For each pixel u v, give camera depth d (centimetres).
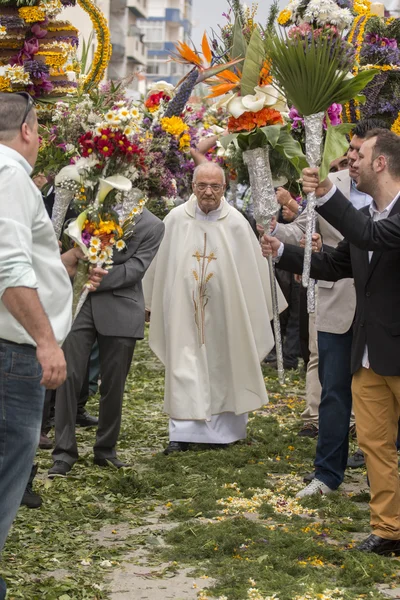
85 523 564
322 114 523
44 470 682
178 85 776
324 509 588
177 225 790
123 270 684
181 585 465
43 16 695
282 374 635
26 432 378
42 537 530
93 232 538
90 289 542
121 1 5619
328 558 502
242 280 788
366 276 512
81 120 573
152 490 641
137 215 593
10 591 442
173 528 552
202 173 765
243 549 511
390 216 512
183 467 700
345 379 625
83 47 700
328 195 496
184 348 770
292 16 556
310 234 534
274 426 843
